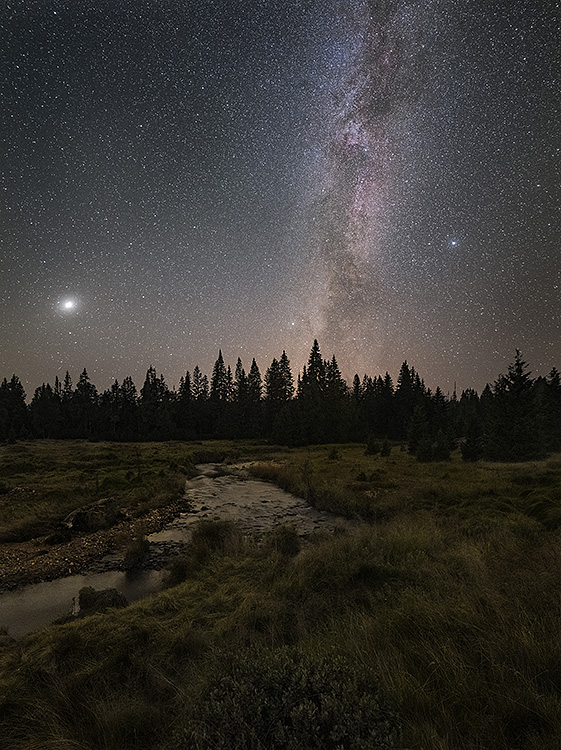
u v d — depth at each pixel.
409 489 17.23
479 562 6.08
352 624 4.36
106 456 36.09
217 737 2.12
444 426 51.50
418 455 31.89
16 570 9.95
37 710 3.53
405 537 8.29
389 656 3.45
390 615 4.50
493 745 2.39
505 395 32.12
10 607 8.02
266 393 90.31
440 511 12.77
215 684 2.68
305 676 2.37
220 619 5.39
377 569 6.60
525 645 3.28
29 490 18.91
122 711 3.36
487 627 3.80
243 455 42.94
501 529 8.73
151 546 11.52
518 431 30.53
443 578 5.79
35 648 4.90
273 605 5.51
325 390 88.69
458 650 3.49
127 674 4.09
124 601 7.41
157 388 93.31
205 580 7.53
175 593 6.86
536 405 34.19
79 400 91.75
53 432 78.00
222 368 97.12
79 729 3.27
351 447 52.31
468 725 2.62
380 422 83.12
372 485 19.11
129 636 4.93
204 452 40.31
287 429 57.22
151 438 70.25
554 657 3.11
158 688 3.81
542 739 2.34
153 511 15.83
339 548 7.71
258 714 2.19
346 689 2.31
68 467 28.47
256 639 4.54
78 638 4.95
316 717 2.10
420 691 2.89
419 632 4.00
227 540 9.92
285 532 10.41
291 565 7.35
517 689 2.78
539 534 8.08
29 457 35.75
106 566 10.17
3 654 5.03
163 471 25.05
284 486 22.41
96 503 15.90
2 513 14.81
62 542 12.16
